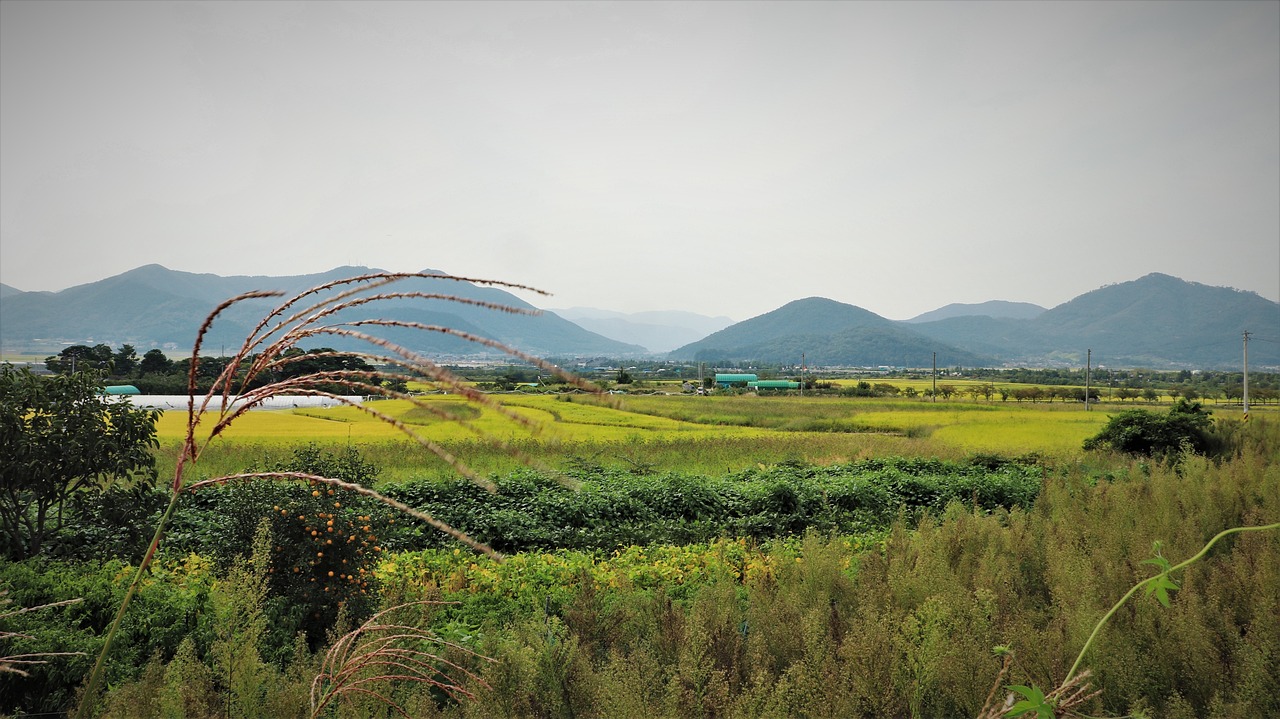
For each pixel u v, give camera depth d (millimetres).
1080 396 88812
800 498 15461
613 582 8406
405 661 3990
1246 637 4984
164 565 9344
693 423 45781
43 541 8414
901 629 5105
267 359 1488
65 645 5039
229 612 4836
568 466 20328
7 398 7781
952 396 87500
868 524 14438
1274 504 8453
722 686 4352
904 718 4664
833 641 5176
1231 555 7324
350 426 34406
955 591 5691
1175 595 5801
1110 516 8281
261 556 5348
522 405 49906
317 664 4355
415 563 9766
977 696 4473
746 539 10438
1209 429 22969
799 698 4336
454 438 28719
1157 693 4586
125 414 8531
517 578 8680
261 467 15008
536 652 4754
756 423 46219
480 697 4312
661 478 16703
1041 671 4559
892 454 26172
